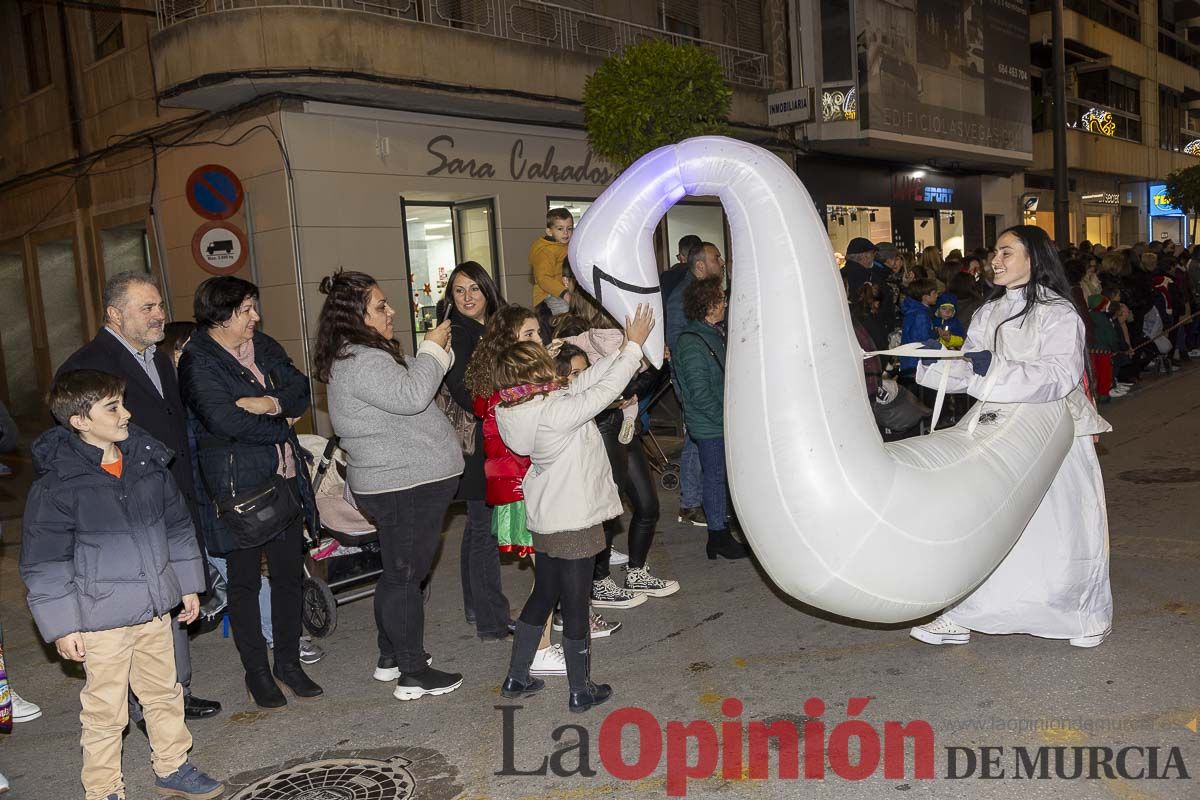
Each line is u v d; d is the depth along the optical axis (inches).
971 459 140.2
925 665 161.8
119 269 503.5
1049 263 152.6
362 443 153.9
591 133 302.7
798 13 613.9
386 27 375.6
